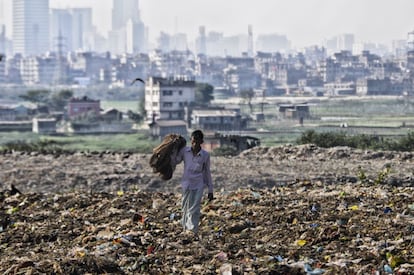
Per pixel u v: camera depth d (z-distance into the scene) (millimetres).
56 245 38688
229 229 41500
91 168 95000
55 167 96438
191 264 33406
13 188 61688
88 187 85375
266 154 106375
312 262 32688
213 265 32812
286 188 59719
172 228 42062
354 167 90375
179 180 86125
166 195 57188
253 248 36375
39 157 108000
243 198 52562
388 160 97750
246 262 33000
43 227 43594
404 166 90062
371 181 67812
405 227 40062
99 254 34250
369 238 37594
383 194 53156
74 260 31938
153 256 34281
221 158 104500
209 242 38125
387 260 32625
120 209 50375
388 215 44188
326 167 92000
